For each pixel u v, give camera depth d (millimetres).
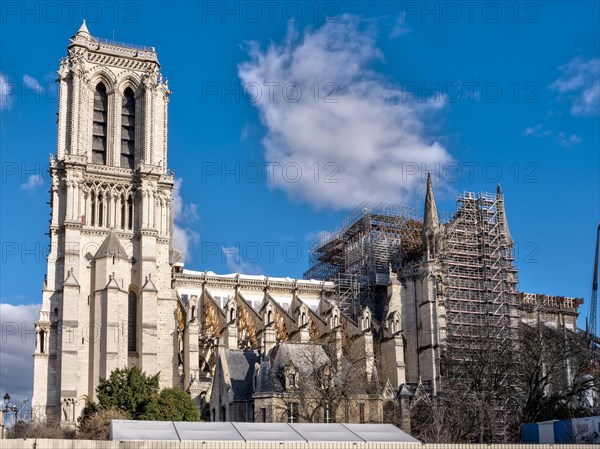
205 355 135625
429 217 145625
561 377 125500
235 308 134875
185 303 145125
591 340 155500
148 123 139125
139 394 106688
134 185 135750
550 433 89438
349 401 108188
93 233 131625
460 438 107812
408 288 144875
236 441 59656
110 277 126062
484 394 111375
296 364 112062
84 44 138625
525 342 132375
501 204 152375
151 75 141500
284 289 156000
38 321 126250
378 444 62594
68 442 56031
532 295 168000
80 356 124750
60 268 129500
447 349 136500
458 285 144125
